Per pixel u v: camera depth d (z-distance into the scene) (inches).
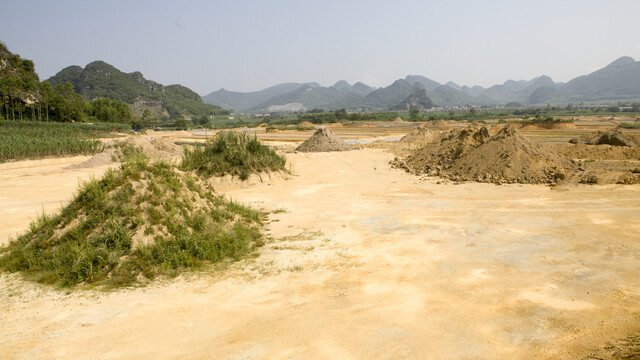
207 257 368.2
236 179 798.5
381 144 1755.7
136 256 344.8
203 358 200.8
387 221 504.1
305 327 233.3
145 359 201.8
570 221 461.1
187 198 432.1
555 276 302.2
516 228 445.1
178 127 5679.1
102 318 257.1
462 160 896.3
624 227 423.2
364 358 193.8
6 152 1316.4
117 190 402.0
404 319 239.3
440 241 410.9
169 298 291.0
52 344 222.1
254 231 452.1
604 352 181.8
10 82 3432.6
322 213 564.1
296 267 349.7
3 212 596.4
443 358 190.7
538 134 2201.0
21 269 346.6
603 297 258.8
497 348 199.0
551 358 185.0
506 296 269.0
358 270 337.4
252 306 272.7
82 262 329.7
